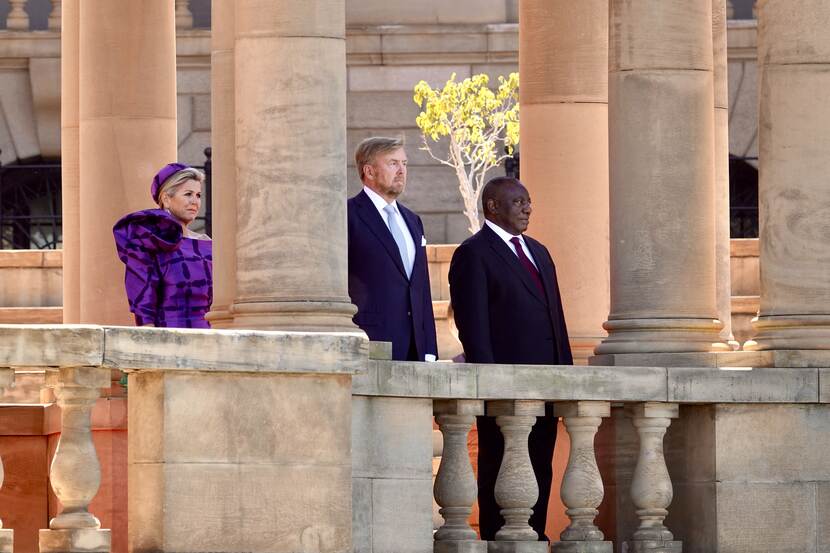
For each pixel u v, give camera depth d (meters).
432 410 46.81
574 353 60.84
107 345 40.97
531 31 62.53
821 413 50.34
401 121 111.19
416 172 110.62
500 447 49.97
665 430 49.25
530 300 51.91
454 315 52.00
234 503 42.59
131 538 43.00
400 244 50.66
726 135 67.69
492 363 50.84
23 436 57.06
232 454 42.66
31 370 41.97
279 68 46.91
